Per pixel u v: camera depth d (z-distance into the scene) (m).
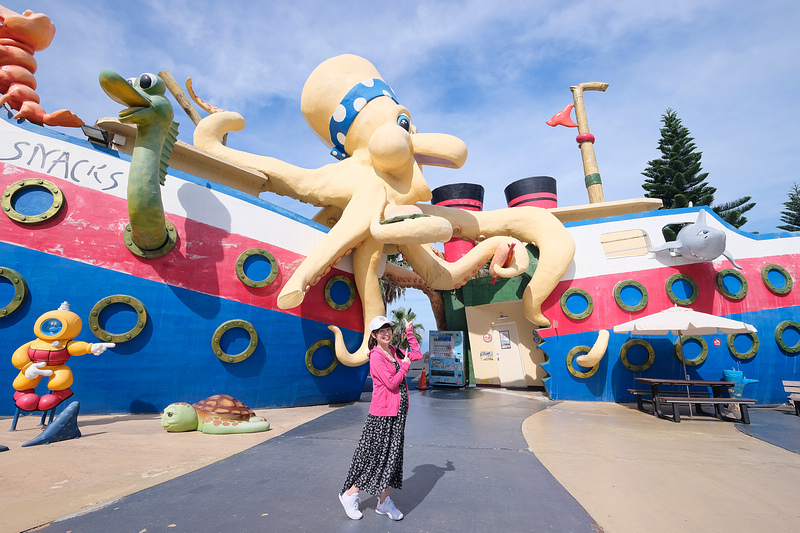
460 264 10.91
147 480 3.87
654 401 8.78
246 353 8.49
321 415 7.97
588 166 14.74
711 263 10.96
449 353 15.25
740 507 3.57
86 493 3.46
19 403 5.68
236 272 8.70
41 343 5.85
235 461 4.62
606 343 10.43
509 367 14.88
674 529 3.10
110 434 5.71
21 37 8.29
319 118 11.41
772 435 6.74
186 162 9.42
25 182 7.14
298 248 9.62
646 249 11.22
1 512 2.98
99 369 7.18
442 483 4.05
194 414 6.22
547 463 4.88
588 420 7.99
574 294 11.29
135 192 6.94
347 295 10.29
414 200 10.59
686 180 31.73
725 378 9.98
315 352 9.60
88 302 7.20
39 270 6.97
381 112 10.47
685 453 5.49
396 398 3.30
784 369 10.48
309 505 3.38
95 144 7.86
